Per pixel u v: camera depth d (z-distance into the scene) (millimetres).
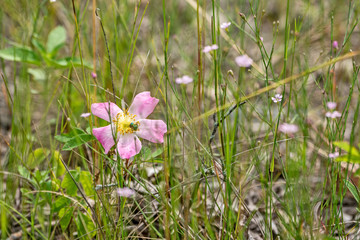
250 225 686
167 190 636
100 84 739
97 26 851
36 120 798
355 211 698
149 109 634
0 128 824
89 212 659
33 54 782
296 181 647
